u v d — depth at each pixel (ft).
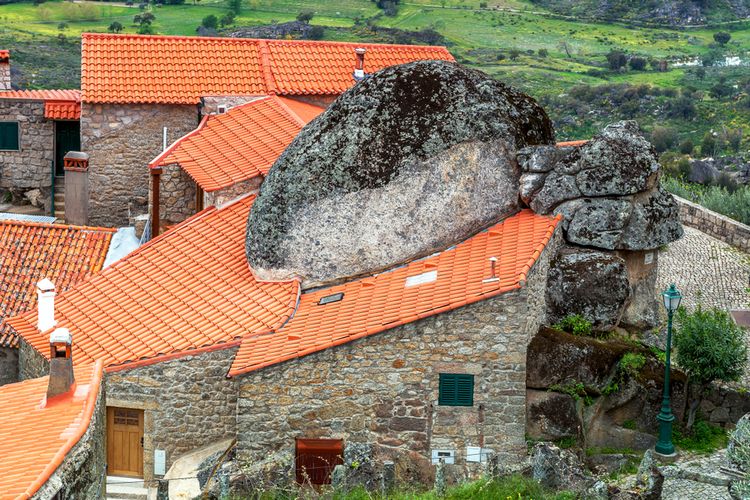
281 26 361.51
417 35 367.25
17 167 161.89
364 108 105.09
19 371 114.83
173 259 114.83
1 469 67.41
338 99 107.55
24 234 131.13
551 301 100.12
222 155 128.36
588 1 432.25
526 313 92.63
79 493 72.28
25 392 84.12
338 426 95.14
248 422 95.91
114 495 100.22
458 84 104.94
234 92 149.18
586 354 94.94
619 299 99.96
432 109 104.22
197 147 131.34
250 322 102.89
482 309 92.73
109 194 150.20
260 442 96.02
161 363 101.04
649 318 104.22
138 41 154.81
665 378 94.79
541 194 102.68
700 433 97.14
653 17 413.80
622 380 96.07
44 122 160.97
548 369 94.43
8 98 160.35
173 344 102.68
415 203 103.86
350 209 104.58
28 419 76.84
